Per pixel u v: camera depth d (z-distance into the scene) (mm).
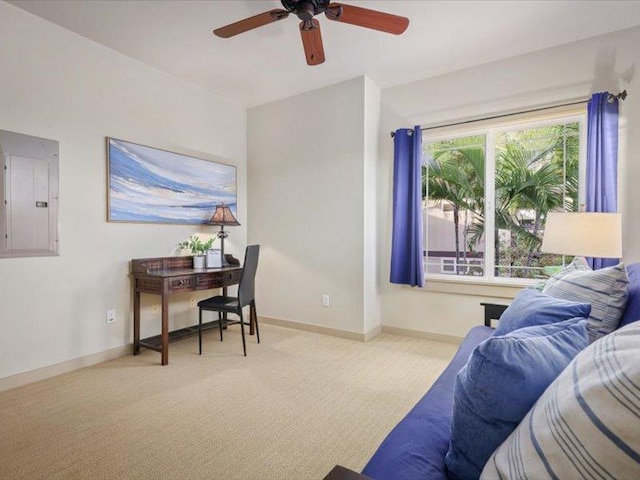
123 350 3057
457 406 895
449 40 2803
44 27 2566
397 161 3480
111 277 2980
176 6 2404
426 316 3496
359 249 3480
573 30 2666
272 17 2033
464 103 3283
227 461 1652
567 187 2973
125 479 1532
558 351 871
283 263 4000
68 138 2707
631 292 1304
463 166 3428
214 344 3346
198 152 3699
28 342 2490
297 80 3533
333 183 3633
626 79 2637
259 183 4188
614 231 1994
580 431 578
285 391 2359
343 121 3559
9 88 2404
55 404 2174
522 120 3041
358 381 2516
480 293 3201
